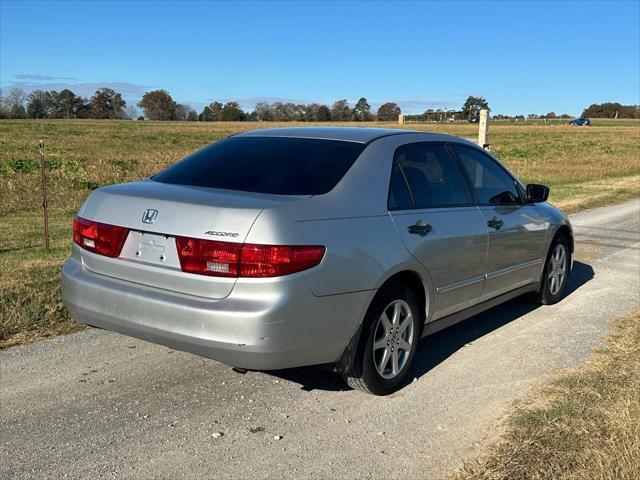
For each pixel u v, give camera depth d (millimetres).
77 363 4227
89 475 2932
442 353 4633
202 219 3279
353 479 2941
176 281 3338
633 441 3047
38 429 3334
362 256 3498
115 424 3412
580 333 5086
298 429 3414
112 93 141375
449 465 3062
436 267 4062
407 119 124938
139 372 4113
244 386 3945
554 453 3029
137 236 3516
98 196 3797
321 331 3359
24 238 8469
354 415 3590
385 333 3805
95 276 3688
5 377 3969
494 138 60906
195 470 2994
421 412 3641
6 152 26906
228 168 3916
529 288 5504
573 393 3754
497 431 3389
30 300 5258
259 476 2955
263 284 3156
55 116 137250
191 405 3666
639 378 3957
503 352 4652
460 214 4363
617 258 8242
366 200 3703
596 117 168125
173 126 82312
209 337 3217
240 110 139000
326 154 3924
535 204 5535
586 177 21703
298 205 3352
